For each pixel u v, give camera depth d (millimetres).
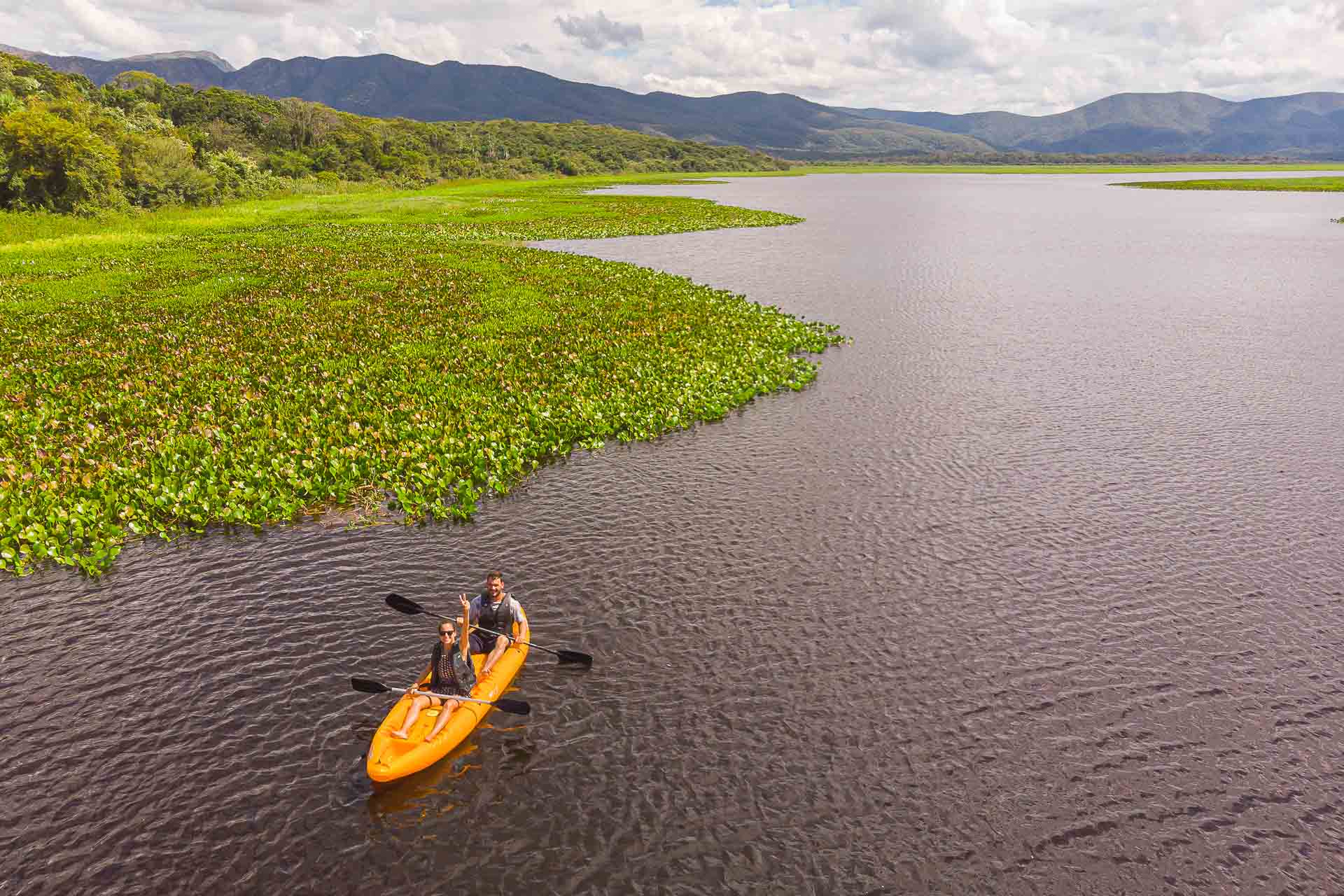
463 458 17625
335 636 11609
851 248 57156
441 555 14000
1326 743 9859
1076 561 14188
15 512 14609
